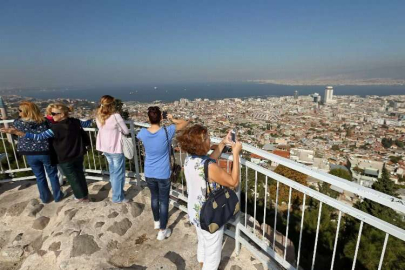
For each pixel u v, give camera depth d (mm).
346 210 1562
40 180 3586
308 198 10164
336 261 5789
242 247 2703
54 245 2715
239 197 2479
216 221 1870
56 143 3176
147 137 2576
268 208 8492
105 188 4297
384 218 7738
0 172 4441
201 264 2379
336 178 1575
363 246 5633
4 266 2879
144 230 3100
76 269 2438
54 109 3102
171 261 2367
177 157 3305
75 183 3445
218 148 2213
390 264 5348
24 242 3098
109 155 3312
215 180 1823
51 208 3627
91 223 3004
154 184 2779
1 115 5879
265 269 2398
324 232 6621
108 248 2736
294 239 6516
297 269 2055
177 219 3289
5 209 3617
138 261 2594
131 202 3514
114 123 3174
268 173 2145
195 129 1897
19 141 3322
